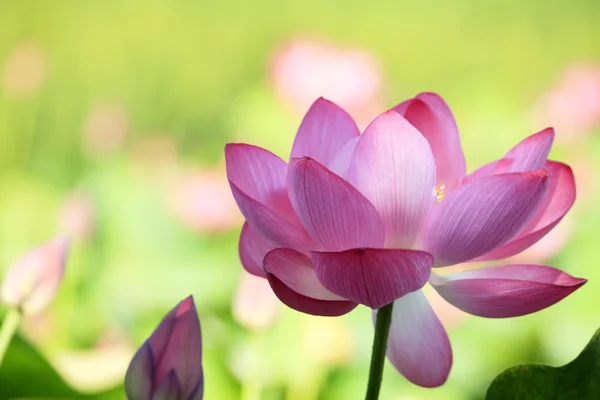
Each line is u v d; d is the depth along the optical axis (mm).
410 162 1653
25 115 5262
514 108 4488
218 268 3439
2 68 6969
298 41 3447
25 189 4680
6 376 2016
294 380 2596
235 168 1697
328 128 1739
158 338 1702
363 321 2969
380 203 1659
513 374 1723
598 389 1708
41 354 2002
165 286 3455
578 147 3629
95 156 4285
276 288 1645
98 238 3648
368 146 1656
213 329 2709
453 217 1645
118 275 3506
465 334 3082
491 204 1635
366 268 1609
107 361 2219
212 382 2549
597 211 3443
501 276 1701
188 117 7027
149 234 3684
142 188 3854
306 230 1667
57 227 3705
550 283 1685
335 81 3377
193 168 4078
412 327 1741
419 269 1616
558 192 1705
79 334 3205
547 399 1715
